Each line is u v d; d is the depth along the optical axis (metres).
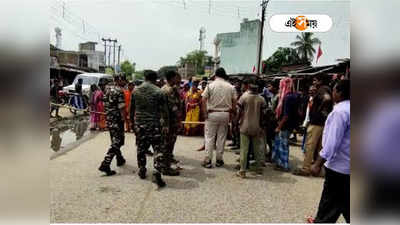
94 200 3.43
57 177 4.22
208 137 4.96
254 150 4.67
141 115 4.05
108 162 4.32
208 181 4.24
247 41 30.72
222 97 4.89
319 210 2.58
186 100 8.08
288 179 4.43
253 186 4.07
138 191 3.75
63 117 11.98
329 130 2.36
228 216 3.12
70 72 26.67
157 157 3.98
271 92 6.26
